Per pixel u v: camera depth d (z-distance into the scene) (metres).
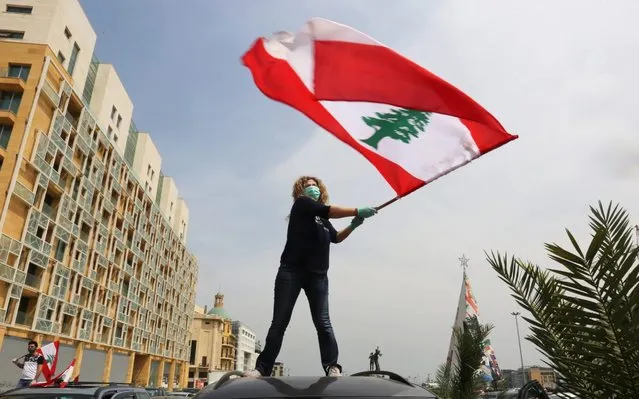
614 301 2.56
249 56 3.28
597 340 2.66
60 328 33.44
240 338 135.50
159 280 57.91
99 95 41.94
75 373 35.97
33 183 30.19
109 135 43.62
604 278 2.63
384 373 2.29
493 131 3.26
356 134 3.39
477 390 7.60
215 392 1.76
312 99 3.37
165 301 60.53
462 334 7.94
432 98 3.32
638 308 2.54
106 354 42.28
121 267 45.09
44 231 31.16
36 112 30.17
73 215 35.34
